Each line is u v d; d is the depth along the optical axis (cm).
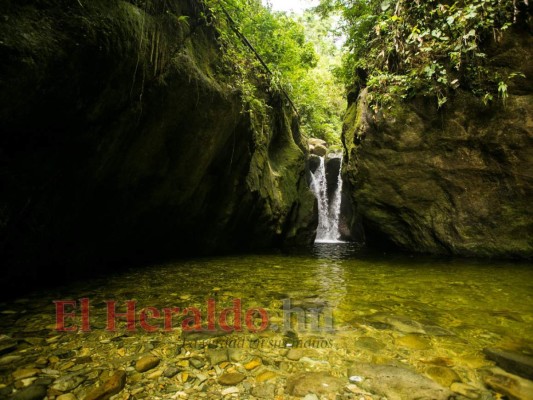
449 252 667
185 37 470
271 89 871
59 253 388
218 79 548
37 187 320
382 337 234
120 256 516
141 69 372
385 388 164
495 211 609
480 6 512
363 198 746
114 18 323
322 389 163
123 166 428
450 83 588
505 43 546
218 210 693
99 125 352
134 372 179
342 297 349
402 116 654
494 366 189
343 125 975
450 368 186
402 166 680
